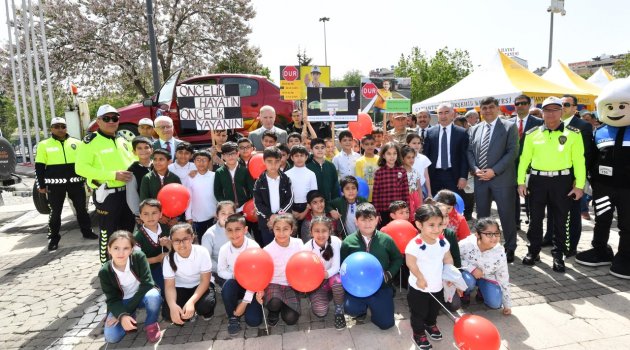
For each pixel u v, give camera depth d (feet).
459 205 13.21
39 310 11.85
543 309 10.57
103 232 13.51
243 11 60.64
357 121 18.74
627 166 12.34
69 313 11.60
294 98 23.40
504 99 26.94
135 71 56.49
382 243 10.48
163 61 58.75
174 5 57.98
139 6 54.29
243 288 10.48
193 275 10.54
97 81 58.08
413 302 9.07
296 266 9.34
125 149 14.29
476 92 29.19
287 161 14.70
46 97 56.59
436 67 85.56
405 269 11.91
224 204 11.78
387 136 19.36
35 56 32.86
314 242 10.76
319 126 22.99
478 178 14.58
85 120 22.04
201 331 10.18
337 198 13.50
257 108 24.06
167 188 12.07
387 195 13.33
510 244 14.07
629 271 12.25
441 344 9.09
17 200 31.12
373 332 9.75
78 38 52.19
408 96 33.24
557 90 27.84
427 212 8.86
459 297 10.36
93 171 12.91
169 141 16.19
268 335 9.82
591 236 16.94
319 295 10.36
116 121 13.61
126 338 10.03
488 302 10.49
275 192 12.73
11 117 104.68
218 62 61.67
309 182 13.47
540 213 13.60
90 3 53.21
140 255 10.07
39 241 19.29
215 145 17.31
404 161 13.78
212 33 60.08
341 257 10.85
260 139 17.51
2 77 52.11
